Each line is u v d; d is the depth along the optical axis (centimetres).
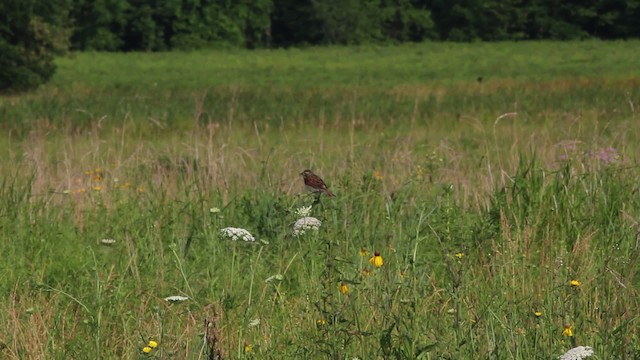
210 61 11000
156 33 13788
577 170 1379
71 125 3412
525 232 1072
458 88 5756
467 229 1133
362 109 4125
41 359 785
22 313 912
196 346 759
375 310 801
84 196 1483
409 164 1677
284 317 891
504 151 2292
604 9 14262
